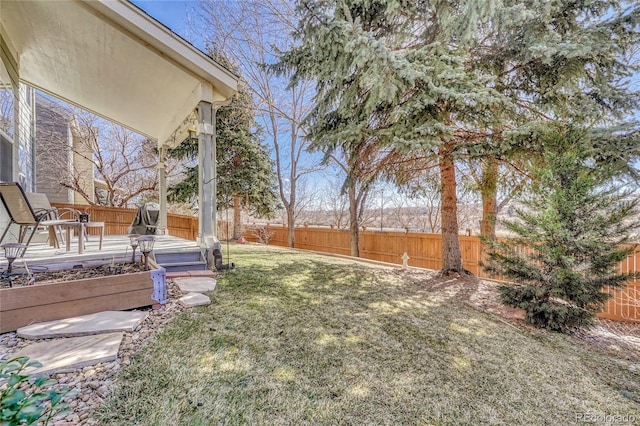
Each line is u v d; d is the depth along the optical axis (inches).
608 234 125.3
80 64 192.1
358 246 377.7
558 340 118.1
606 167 131.3
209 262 184.2
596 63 169.3
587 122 174.6
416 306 143.6
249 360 85.5
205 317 111.1
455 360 94.2
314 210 678.5
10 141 178.1
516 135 155.6
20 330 88.2
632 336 142.7
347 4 187.6
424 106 163.3
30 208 137.1
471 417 68.8
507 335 116.9
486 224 254.2
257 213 486.9
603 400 78.6
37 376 68.5
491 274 154.6
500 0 143.6
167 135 271.6
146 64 177.5
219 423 62.1
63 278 125.4
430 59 166.7
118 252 160.9
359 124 187.8
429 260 328.8
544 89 179.2
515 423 67.8
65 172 447.5
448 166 213.8
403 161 207.8
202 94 180.4
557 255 125.6
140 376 74.2
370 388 77.1
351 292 159.8
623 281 125.8
